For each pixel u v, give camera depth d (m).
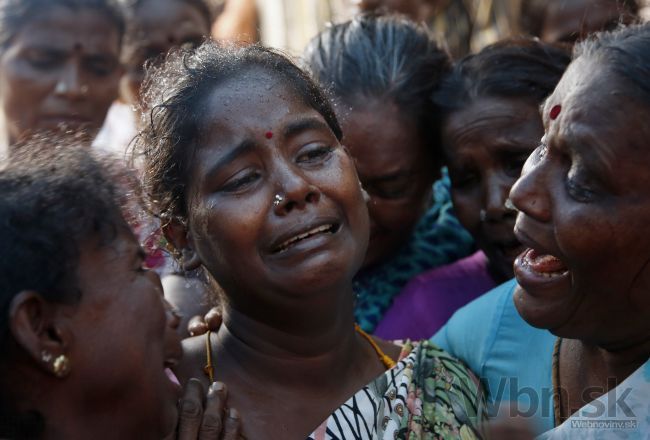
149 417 1.87
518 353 2.34
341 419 2.12
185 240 2.32
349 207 2.19
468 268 3.00
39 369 1.74
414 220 3.04
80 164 1.89
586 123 1.84
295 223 2.10
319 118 2.22
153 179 2.27
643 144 1.80
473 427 2.20
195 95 2.21
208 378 2.24
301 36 5.59
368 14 3.33
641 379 1.98
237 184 2.14
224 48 2.35
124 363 1.81
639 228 1.84
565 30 3.55
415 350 2.31
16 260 1.71
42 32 3.74
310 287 2.09
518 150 2.68
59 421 1.78
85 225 1.80
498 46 2.84
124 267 1.84
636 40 1.88
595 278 1.91
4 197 1.76
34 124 3.78
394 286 3.09
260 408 2.20
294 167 2.14
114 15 3.91
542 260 2.02
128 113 4.18
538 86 2.69
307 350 2.23
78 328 1.77
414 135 2.88
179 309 2.61
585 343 2.17
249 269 2.12
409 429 2.14
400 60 2.90
